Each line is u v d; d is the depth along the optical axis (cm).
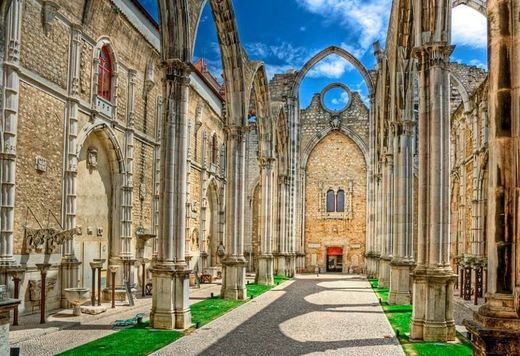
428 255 1346
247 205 4541
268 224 3139
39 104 1727
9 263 1521
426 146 1397
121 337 1298
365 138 4462
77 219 2064
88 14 2005
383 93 2822
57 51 1836
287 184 4012
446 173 1373
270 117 3170
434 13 1405
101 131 2186
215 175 3944
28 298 1664
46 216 1773
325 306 2016
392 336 1355
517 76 633
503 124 639
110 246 2328
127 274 2325
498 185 635
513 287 618
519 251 612
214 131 3984
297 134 4106
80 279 2069
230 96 2372
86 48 2028
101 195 2256
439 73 1398
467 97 3241
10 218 1541
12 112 1550
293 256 3959
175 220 1507
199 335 1356
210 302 2112
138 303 2042
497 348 588
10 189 1544
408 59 2153
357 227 4456
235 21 2286
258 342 1269
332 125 4509
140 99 2550
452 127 3872
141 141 2564
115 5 2181
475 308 1961
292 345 1236
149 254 2647
